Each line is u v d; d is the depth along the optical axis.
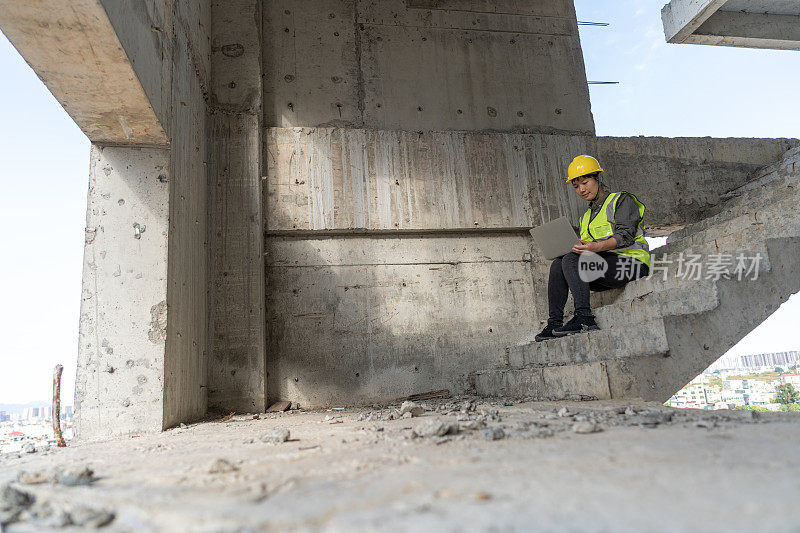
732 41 5.77
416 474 1.19
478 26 5.88
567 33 6.05
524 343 5.23
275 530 0.84
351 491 1.06
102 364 3.00
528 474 1.11
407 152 5.32
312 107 5.37
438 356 5.08
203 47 4.63
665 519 0.76
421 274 5.21
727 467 1.06
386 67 5.60
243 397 4.45
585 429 1.74
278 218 4.99
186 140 3.85
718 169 5.71
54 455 2.12
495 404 3.45
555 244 4.24
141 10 2.80
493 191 5.38
